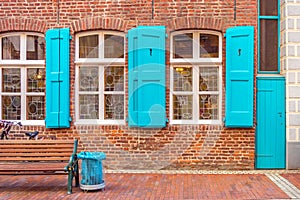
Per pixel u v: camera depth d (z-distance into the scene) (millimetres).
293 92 8641
